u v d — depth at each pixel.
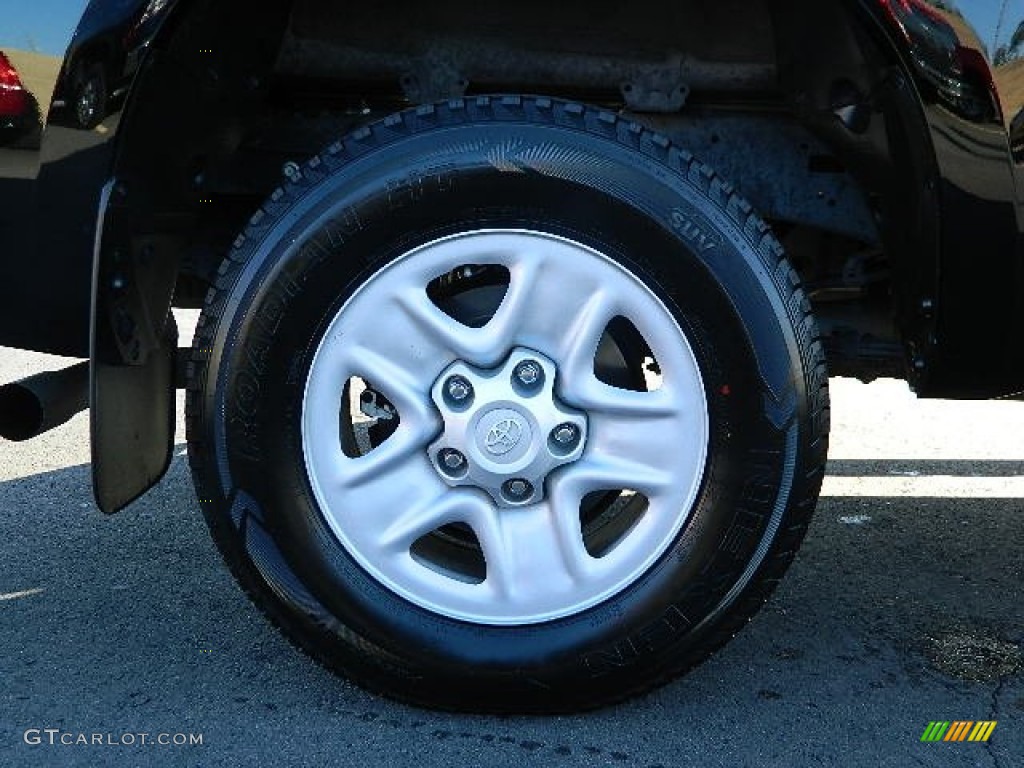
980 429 4.71
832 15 2.00
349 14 2.29
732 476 1.97
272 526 2.03
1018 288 2.05
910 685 2.26
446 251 1.99
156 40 1.90
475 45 2.33
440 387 2.03
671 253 1.94
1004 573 2.95
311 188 1.98
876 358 2.66
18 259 2.10
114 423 2.05
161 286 2.17
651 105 2.38
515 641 2.03
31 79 2.01
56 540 3.07
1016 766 1.96
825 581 2.87
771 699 2.18
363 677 2.07
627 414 2.01
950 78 1.93
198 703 2.13
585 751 1.97
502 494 2.04
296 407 2.02
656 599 2.01
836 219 2.46
